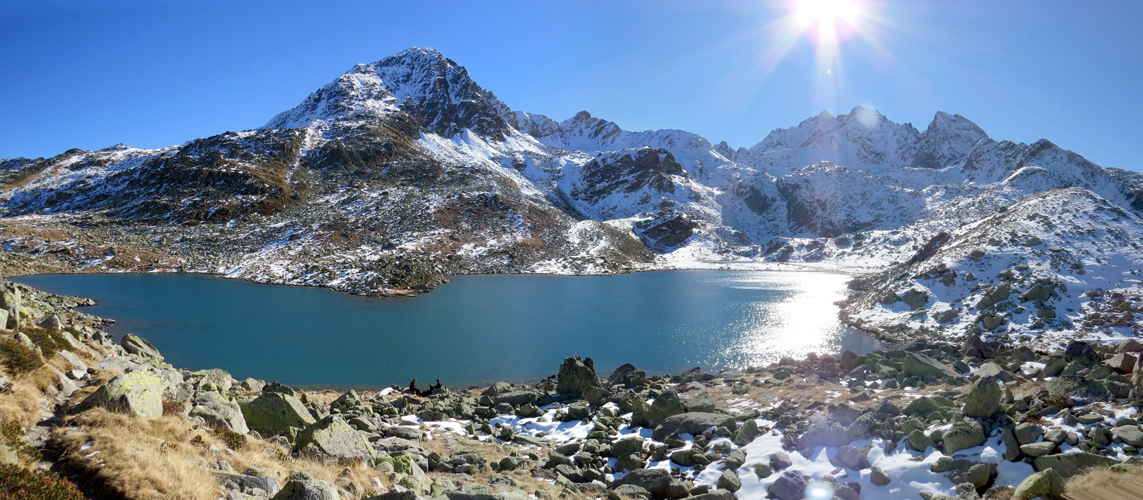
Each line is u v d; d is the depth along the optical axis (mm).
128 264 123875
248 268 123750
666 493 19062
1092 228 66250
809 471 18359
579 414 31688
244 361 51375
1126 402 18641
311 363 51375
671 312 85375
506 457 23094
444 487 17906
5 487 10914
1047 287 55594
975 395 18625
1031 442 16531
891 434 19000
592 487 20219
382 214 175375
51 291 87688
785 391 30562
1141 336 45781
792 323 74625
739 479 18906
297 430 20828
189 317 72000
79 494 11688
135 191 175875
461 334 66500
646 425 27922
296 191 187125
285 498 13297
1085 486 14172
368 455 19141
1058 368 28641
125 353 30562
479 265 156000
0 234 125312
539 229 192375
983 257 66562
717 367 51906
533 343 61844
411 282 115625
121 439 13914
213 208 161250
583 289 119000
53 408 15648
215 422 18250
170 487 12883
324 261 132500
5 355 16625
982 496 15484
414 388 41812
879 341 61812
